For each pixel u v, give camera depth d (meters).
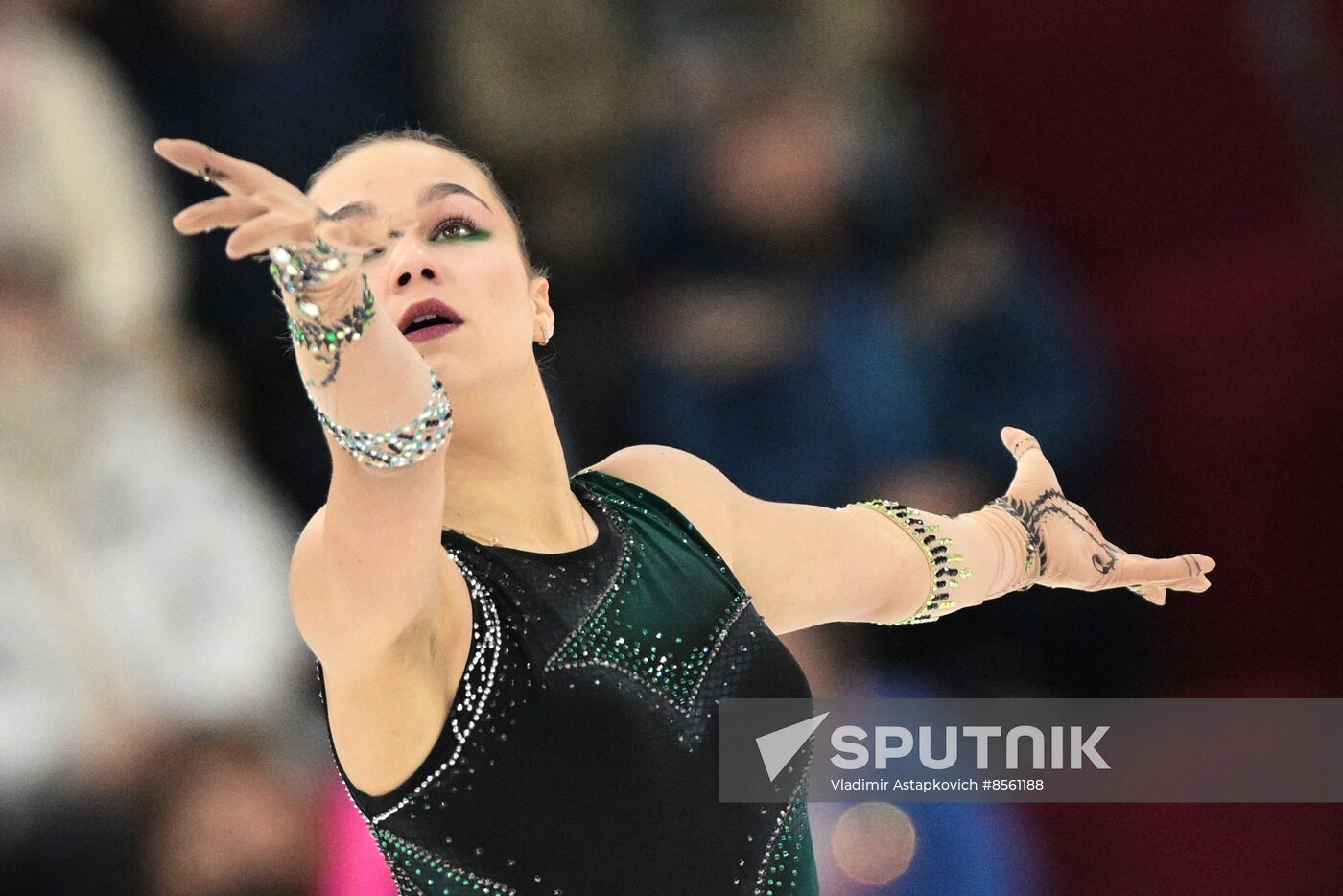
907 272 18.88
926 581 11.03
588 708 8.29
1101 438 19.05
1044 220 20.20
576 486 9.56
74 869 12.59
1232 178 19.97
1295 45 20.25
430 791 8.12
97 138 14.45
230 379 16.98
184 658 13.24
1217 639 18.92
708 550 9.48
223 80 17.66
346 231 6.51
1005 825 15.61
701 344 17.72
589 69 18.41
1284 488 19.14
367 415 6.91
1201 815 16.53
